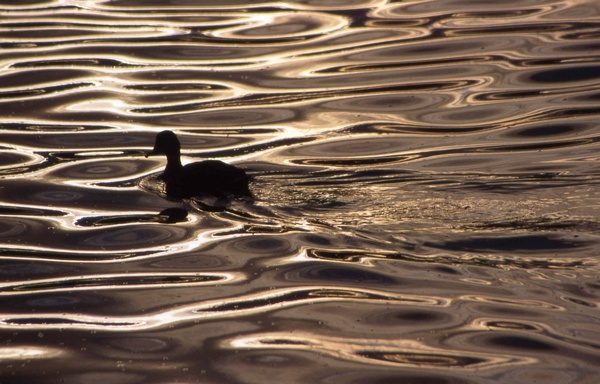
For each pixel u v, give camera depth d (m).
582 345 22.33
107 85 43.25
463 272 25.95
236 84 43.38
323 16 52.75
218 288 25.73
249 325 23.80
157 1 56.22
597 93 41.06
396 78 43.78
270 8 54.41
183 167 32.84
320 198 31.02
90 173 34.47
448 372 21.45
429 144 36.25
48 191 32.88
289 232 28.75
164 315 24.38
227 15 53.19
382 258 26.89
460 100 41.06
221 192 31.84
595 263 25.94
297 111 40.31
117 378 21.52
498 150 35.31
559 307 24.03
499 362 21.80
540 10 52.53
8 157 35.94
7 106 41.03
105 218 30.53
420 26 50.62
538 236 27.47
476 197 30.41
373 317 23.98
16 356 22.56
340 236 28.25
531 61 45.03
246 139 37.31
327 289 25.44
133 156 36.03
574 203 29.66
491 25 50.34
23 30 50.53
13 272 26.95
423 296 24.86
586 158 33.88
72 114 40.19
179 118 39.72
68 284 26.20
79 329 23.83
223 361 22.17
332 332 23.33
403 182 32.06
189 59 46.34
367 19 52.09
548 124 37.94
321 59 46.28
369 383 21.06
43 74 44.47
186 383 21.28
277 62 46.00
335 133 37.81
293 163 34.50
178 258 27.55
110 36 49.47
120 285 26.09
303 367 21.86
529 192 30.67
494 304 24.28
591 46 46.31
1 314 24.53
